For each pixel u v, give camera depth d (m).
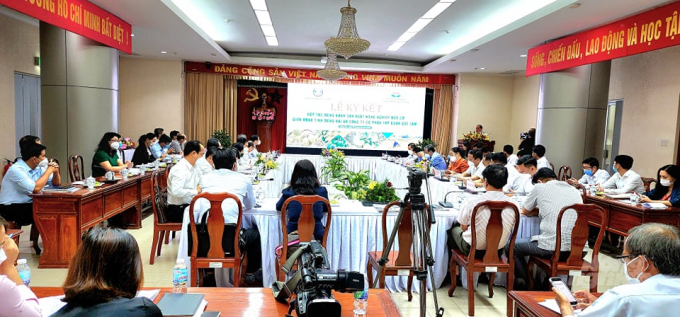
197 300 1.55
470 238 2.90
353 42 4.79
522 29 5.31
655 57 6.21
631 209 3.98
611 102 7.23
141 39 6.88
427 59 9.52
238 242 2.72
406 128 10.42
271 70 9.66
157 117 9.30
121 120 9.27
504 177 2.88
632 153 6.68
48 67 4.75
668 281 1.28
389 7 5.39
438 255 3.24
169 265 3.72
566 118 5.64
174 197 3.78
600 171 5.23
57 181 3.95
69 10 4.02
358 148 10.40
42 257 3.45
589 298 1.68
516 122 10.05
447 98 10.31
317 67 9.59
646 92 6.38
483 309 2.96
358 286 1.31
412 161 7.82
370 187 3.45
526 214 3.23
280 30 6.95
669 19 3.68
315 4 5.33
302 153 10.33
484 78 10.07
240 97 10.38
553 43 5.60
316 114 10.28
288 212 2.88
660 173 3.99
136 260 1.16
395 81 10.05
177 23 5.67
